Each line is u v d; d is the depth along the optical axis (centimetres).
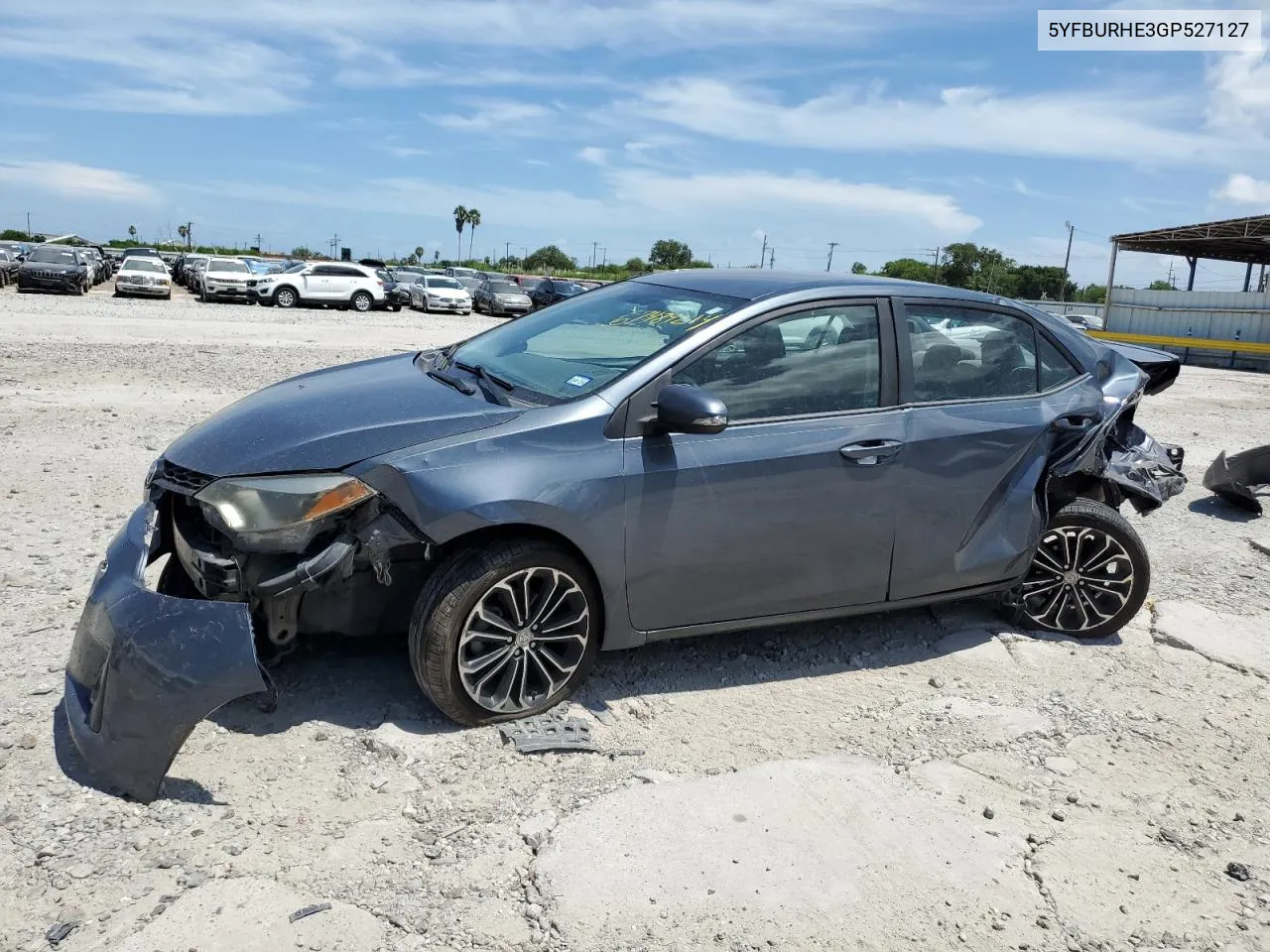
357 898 267
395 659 400
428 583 341
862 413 407
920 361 425
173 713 294
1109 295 3644
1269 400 1867
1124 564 478
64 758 320
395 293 3588
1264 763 380
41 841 280
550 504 341
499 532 348
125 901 259
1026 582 485
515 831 302
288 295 3322
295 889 269
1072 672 450
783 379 393
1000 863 305
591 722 370
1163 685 445
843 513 400
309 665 389
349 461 327
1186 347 3322
